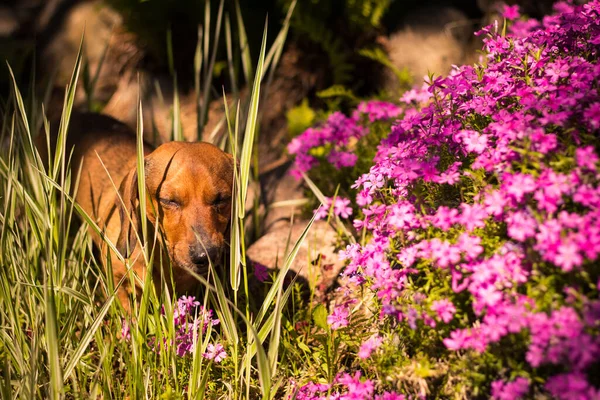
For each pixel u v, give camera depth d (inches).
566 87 112.7
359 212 163.0
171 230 143.2
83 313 150.6
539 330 93.8
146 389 125.3
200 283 157.9
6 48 300.5
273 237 177.8
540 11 222.2
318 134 179.9
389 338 122.1
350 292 141.3
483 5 238.2
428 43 236.5
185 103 259.4
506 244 103.6
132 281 132.5
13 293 141.4
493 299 98.9
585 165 101.1
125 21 267.0
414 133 136.6
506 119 114.8
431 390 114.5
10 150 141.6
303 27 233.5
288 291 123.6
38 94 285.6
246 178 127.0
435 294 109.6
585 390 90.7
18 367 132.4
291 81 249.3
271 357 121.3
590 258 92.9
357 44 244.1
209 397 133.3
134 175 146.1
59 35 302.0
